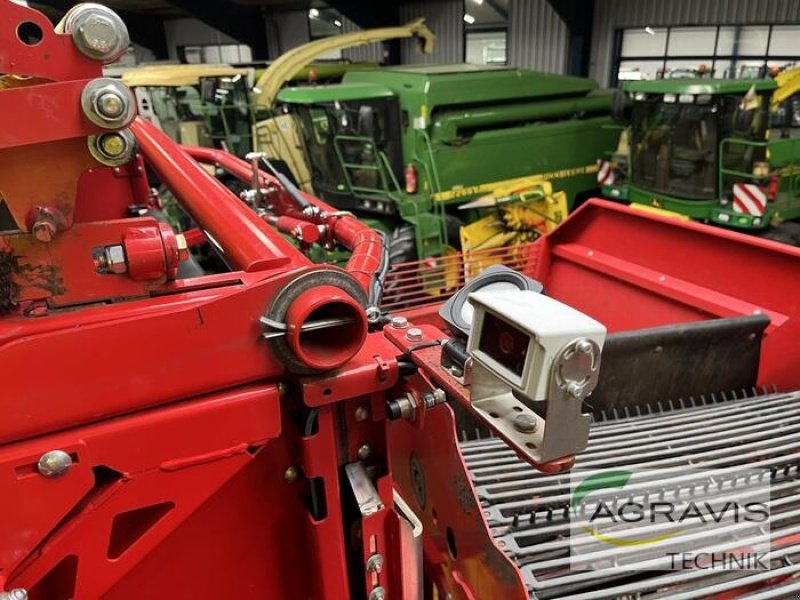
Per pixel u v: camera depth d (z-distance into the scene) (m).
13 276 0.86
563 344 0.70
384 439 1.09
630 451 1.91
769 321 2.37
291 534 1.15
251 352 0.93
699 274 2.66
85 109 0.80
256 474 1.07
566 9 9.75
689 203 5.61
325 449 1.02
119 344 0.84
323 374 0.97
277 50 14.78
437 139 5.33
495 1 11.04
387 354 1.04
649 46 9.78
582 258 3.16
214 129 7.06
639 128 5.89
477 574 1.17
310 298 0.89
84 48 0.79
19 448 0.82
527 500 1.64
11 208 0.83
